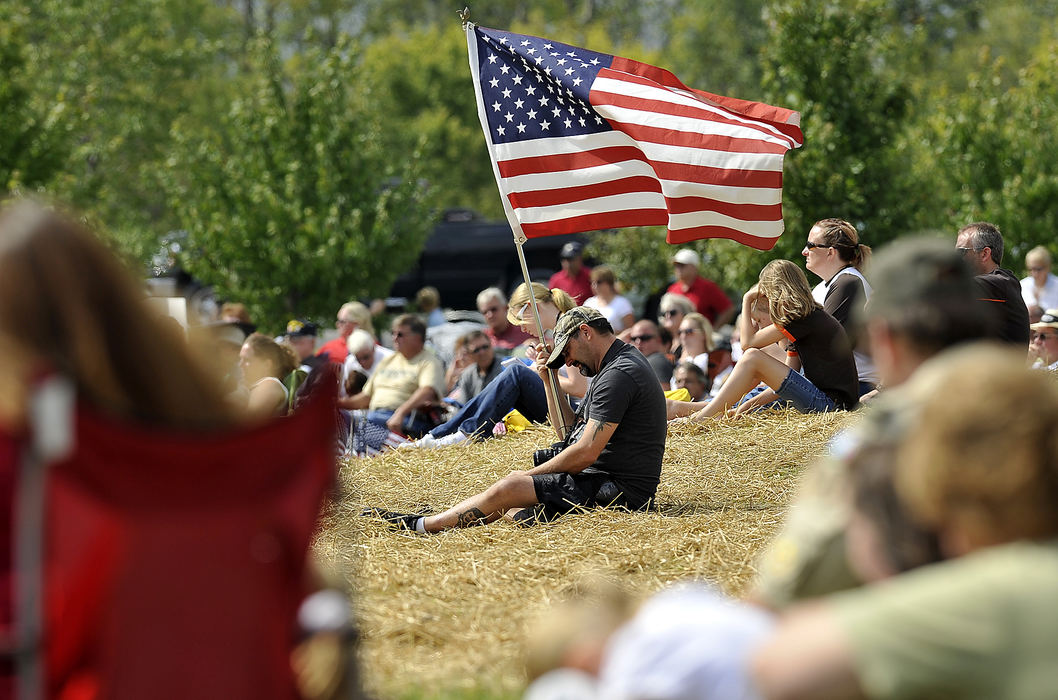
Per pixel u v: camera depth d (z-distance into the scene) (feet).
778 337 101.65
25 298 26.16
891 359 31.37
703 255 224.33
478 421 110.63
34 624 25.68
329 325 214.07
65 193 229.45
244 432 27.76
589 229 94.48
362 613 53.98
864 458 29.55
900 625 23.62
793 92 199.21
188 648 27.35
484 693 44.57
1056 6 538.47
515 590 58.13
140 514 26.76
